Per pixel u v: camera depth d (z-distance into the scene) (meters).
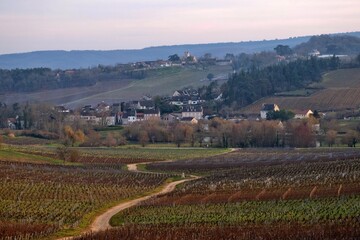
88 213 169.62
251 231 124.94
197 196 186.75
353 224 124.94
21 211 165.12
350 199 159.62
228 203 171.62
